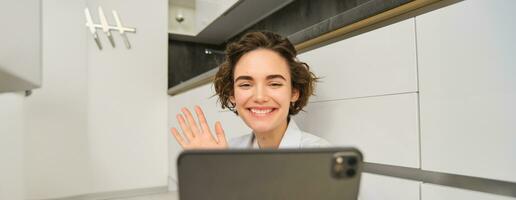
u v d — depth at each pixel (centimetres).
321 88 95
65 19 191
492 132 56
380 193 78
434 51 66
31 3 69
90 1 201
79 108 195
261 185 30
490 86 57
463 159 61
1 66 58
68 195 192
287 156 29
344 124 87
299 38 104
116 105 209
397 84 73
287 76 76
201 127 63
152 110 222
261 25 220
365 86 81
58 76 189
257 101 72
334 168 30
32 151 181
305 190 31
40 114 184
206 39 265
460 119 61
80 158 196
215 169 29
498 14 55
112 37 208
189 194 30
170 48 257
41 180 184
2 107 75
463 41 61
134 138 215
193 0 252
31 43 69
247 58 75
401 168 75
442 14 64
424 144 68
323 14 164
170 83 254
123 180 211
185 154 29
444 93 64
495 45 56
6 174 74
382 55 77
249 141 90
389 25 75
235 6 195
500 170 55
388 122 75
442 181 67
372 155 79
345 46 87
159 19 225
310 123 100
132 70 215
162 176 224
